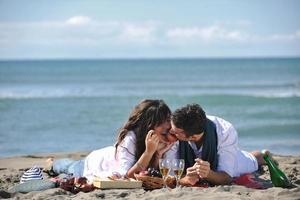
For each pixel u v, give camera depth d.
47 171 11.62
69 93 49.41
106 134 23.67
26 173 10.61
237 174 10.38
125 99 40.88
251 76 83.44
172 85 61.09
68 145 20.88
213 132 9.88
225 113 31.94
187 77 83.12
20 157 15.88
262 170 11.49
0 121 28.19
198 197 8.59
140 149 10.11
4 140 22.12
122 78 83.25
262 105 35.34
